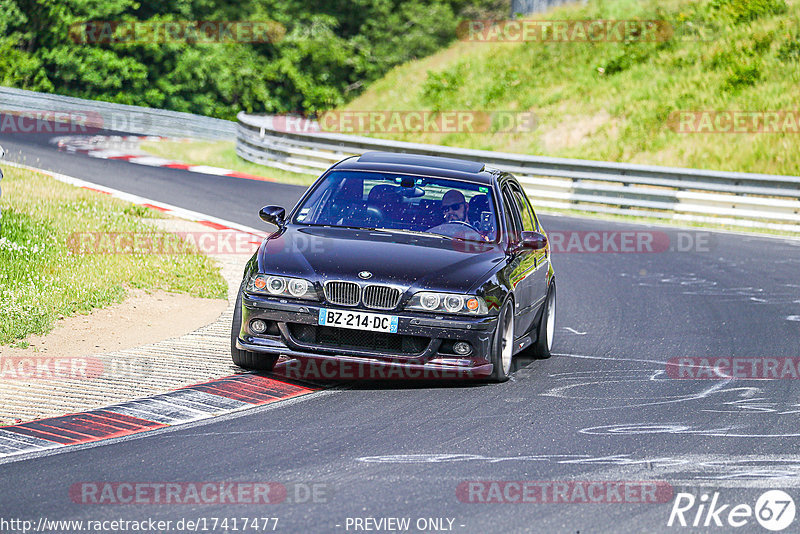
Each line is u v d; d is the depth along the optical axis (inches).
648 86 4943.4
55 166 3339.1
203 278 1769.2
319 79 7652.6
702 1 5482.3
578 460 893.8
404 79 6215.6
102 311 1480.1
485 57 5871.1
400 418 1018.7
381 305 1115.9
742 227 3164.4
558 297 1899.6
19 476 802.2
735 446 956.0
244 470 834.2
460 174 1334.9
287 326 1129.4
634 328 1624.0
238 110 7135.8
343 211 1268.5
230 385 1127.0
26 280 1566.2
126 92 6692.9
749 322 1702.8
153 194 2898.6
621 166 3341.5
